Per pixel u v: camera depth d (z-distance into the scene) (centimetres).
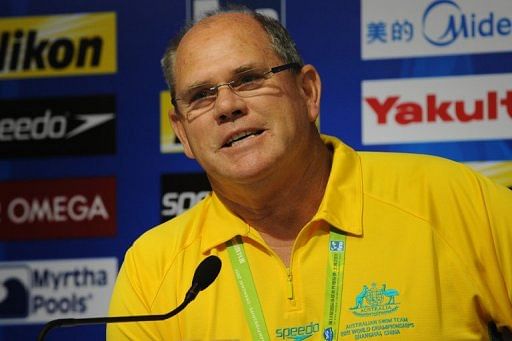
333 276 484
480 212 489
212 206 525
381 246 486
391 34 718
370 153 534
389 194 502
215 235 506
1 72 760
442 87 711
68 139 755
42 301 753
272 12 730
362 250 487
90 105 754
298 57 511
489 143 705
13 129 759
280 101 481
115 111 751
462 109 708
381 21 720
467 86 709
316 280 486
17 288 755
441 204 495
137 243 531
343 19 723
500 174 703
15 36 761
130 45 751
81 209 753
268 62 486
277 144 475
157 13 750
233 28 493
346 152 522
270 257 499
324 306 480
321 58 724
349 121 719
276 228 506
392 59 717
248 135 479
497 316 482
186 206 741
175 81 505
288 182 490
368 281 479
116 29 754
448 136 709
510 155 702
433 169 509
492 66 707
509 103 704
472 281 477
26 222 757
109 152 751
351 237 491
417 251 481
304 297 484
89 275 751
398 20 718
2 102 759
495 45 708
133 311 510
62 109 756
